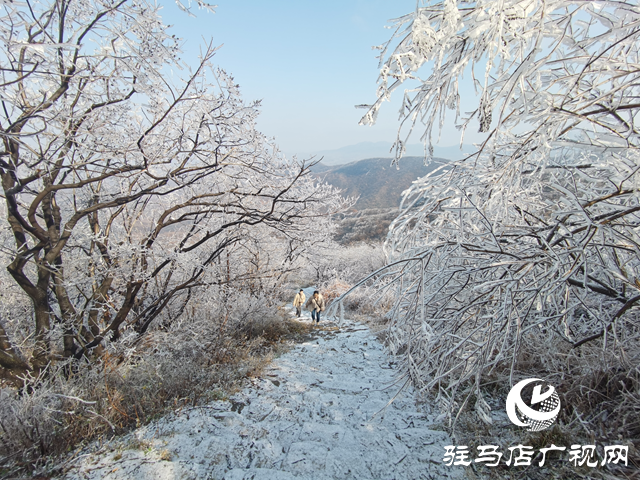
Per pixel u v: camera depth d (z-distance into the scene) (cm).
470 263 333
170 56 403
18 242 416
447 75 226
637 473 234
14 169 395
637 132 228
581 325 380
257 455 326
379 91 238
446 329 318
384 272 311
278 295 1033
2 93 334
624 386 297
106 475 293
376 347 743
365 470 296
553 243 280
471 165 327
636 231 259
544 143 234
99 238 485
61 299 450
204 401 441
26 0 317
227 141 515
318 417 405
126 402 406
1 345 377
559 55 263
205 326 638
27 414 323
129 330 526
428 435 345
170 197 691
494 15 199
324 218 901
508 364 418
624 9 194
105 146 419
